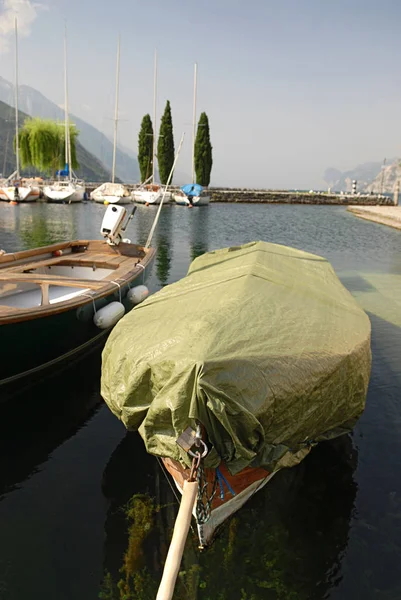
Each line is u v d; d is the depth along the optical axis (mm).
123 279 7965
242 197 58500
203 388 3322
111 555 3820
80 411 6062
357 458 5098
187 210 42188
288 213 43125
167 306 5152
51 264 9539
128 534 4023
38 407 6125
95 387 6676
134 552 3850
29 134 53688
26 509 4297
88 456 5121
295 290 5754
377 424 5766
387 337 8719
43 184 51688
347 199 61000
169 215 36688
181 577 3619
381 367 7379
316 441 4504
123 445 5348
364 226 31500
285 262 7656
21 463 4973
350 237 25172
